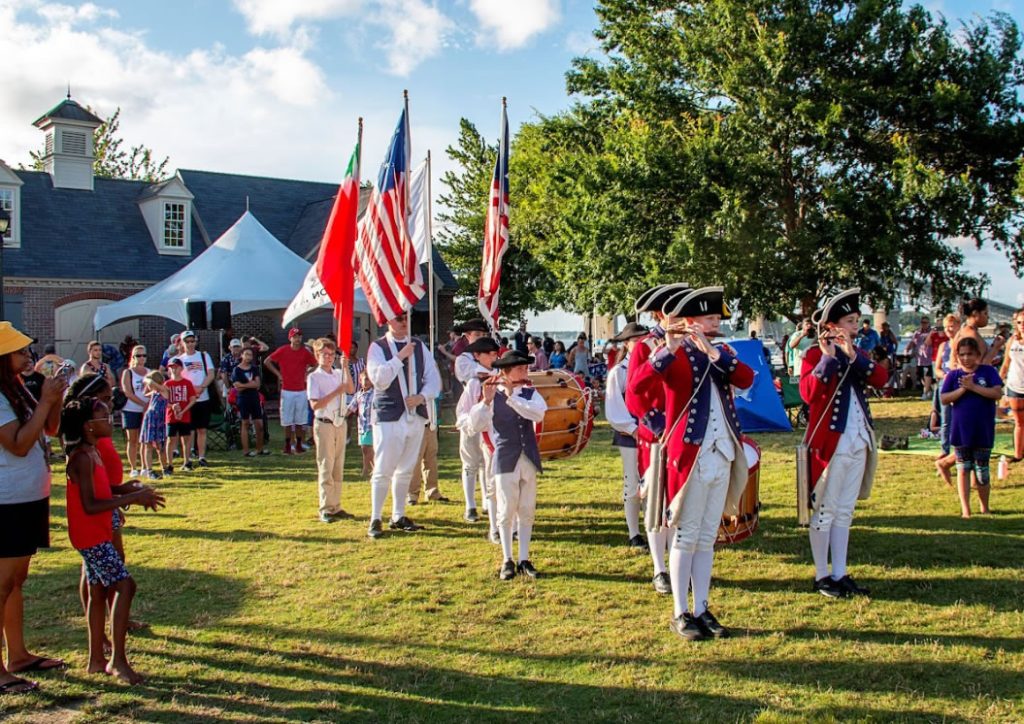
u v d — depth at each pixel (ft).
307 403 50.16
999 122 74.08
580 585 22.56
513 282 127.85
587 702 15.58
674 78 80.74
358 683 16.56
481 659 17.62
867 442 21.13
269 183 111.86
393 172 29.91
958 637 18.15
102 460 18.12
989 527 27.14
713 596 21.39
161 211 96.78
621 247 75.61
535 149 123.65
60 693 16.10
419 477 34.09
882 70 72.33
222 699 15.87
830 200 71.26
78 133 98.32
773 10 74.38
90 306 91.50
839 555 21.39
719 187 71.31
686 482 18.48
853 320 21.08
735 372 19.06
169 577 23.68
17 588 17.02
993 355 37.83
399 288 29.09
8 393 16.19
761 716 14.60
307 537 28.27
